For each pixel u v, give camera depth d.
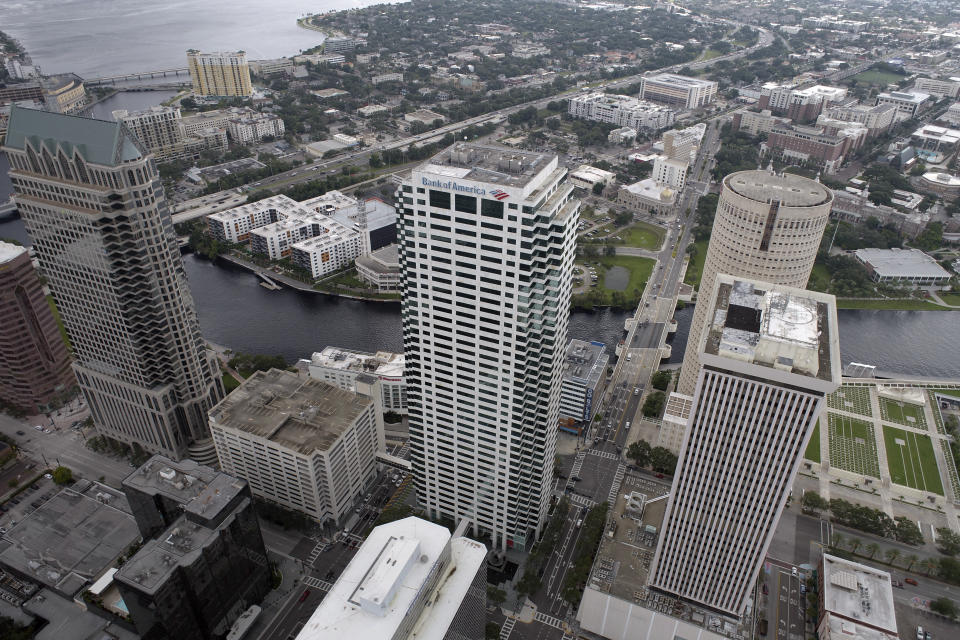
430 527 195.50
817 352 193.88
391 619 173.38
